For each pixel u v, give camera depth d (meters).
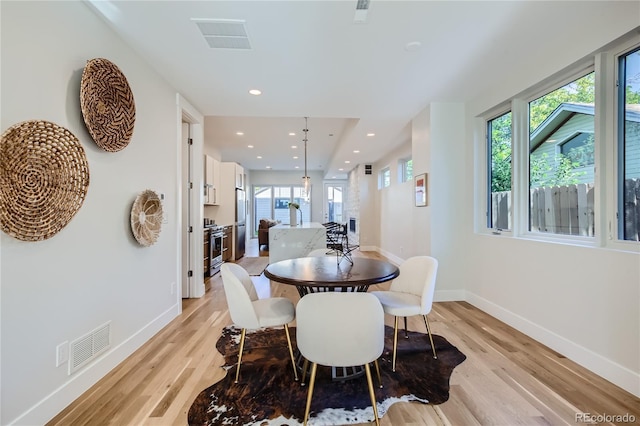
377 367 1.94
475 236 3.46
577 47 2.11
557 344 2.32
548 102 2.62
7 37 1.38
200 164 3.92
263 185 11.86
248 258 7.34
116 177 2.15
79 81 1.80
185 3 1.82
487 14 1.95
